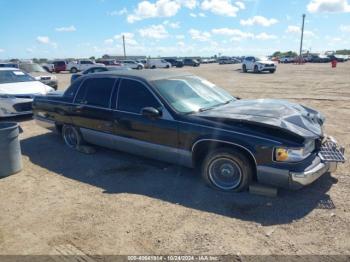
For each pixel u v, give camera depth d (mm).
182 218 3715
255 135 3957
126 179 4887
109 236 3398
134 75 5254
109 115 5391
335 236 3281
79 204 4129
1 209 4070
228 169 4258
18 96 9047
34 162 5801
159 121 4727
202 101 5055
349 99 12180
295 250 3076
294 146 3795
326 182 4531
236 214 3766
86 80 5977
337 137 6820
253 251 3078
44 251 3189
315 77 23766
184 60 55875
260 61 32250
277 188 4199
